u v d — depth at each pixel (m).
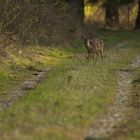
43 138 16.38
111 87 28.06
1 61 34.59
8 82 30.64
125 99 25.03
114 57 43.03
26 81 31.03
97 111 21.09
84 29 62.12
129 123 19.52
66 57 42.69
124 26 91.06
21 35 40.88
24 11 42.25
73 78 28.19
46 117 18.67
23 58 37.59
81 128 18.16
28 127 17.45
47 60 39.75
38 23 45.34
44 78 31.73
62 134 16.97
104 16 87.62
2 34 37.84
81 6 65.12
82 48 49.19
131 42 60.06
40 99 22.41
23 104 21.14
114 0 85.81
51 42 45.91
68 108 20.56
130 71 35.25
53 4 50.53
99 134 17.42
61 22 50.88
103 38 60.06
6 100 25.73
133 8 94.25
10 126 17.66
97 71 32.75
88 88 26.12
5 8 39.44
